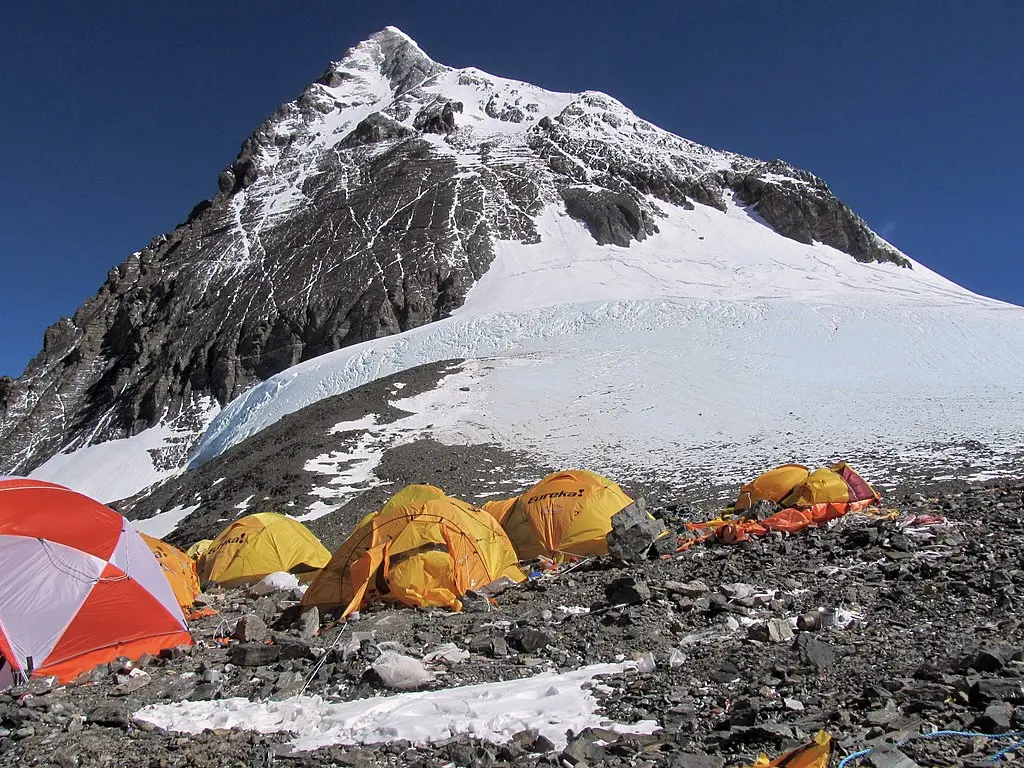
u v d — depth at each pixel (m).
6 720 6.15
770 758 4.08
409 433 42.09
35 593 8.14
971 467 24.30
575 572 12.34
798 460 30.95
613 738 4.74
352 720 5.62
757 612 7.97
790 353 53.28
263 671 7.52
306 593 11.38
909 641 6.38
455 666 7.04
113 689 7.20
